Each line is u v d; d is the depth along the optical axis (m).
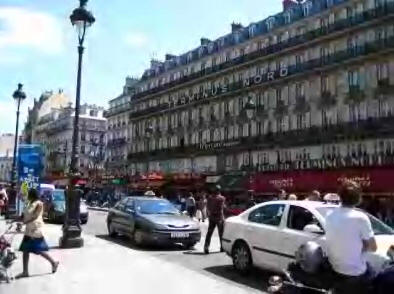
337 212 5.73
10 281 9.40
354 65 44.75
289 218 9.88
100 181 78.56
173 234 15.26
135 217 16.22
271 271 10.23
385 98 42.25
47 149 116.62
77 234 14.66
